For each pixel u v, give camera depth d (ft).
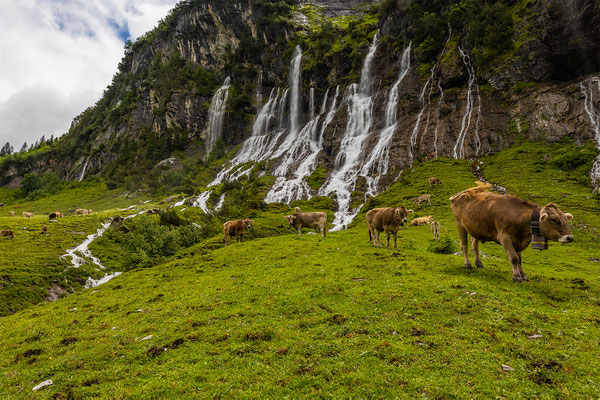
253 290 44.34
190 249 118.21
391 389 19.04
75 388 23.06
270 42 552.00
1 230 188.44
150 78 621.31
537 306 30.12
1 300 105.50
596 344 22.85
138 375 24.31
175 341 29.86
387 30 399.85
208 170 405.59
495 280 38.04
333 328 28.48
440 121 258.16
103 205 377.30
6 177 649.61
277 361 23.73
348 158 288.71
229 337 29.12
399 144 263.29
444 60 284.82
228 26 623.36
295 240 84.33
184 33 645.92
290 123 436.76
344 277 44.88
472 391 18.47
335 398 18.69
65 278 129.39
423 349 23.56
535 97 219.00
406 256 54.54
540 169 167.12
